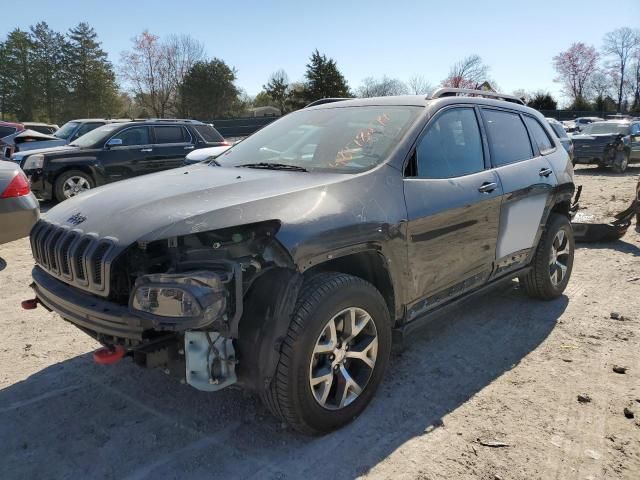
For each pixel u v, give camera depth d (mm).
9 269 6262
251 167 3721
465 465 2732
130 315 2521
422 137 3580
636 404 3271
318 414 2846
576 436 2963
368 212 3027
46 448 2904
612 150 17656
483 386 3521
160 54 58500
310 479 2643
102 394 3447
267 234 2666
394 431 3023
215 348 2566
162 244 2723
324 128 3936
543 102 63281
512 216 4254
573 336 4301
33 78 61656
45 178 10789
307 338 2695
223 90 60281
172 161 12023
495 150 4262
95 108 63250
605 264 6387
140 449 2889
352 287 2904
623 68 68500
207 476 2668
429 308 3660
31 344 4160
